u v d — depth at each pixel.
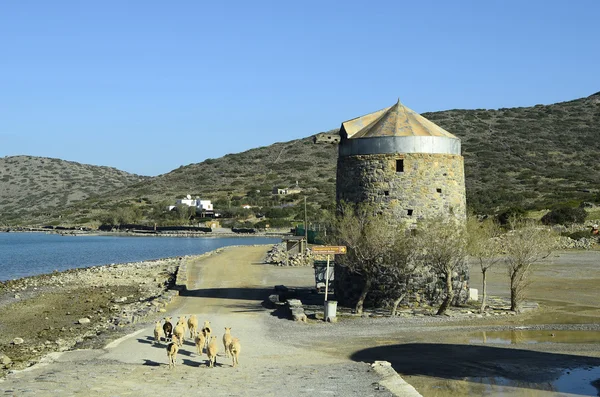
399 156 35.38
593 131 175.38
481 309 33.69
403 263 34.25
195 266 63.19
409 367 22.30
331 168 197.38
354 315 32.81
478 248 33.72
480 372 21.62
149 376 20.06
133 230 167.38
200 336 23.81
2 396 17.17
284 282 49.44
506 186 132.12
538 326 29.98
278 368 21.42
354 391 17.88
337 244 34.66
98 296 48.62
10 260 95.81
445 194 35.62
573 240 71.25
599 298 39.22
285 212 151.88
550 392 19.25
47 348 28.66
